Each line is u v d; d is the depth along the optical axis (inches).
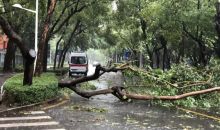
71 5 1533.0
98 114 664.4
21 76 1082.7
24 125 534.6
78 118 612.1
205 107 808.9
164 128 546.6
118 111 712.4
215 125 582.9
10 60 1952.5
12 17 1547.7
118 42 2496.3
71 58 1925.4
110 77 1910.7
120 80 1628.9
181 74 847.7
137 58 2186.3
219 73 917.2
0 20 642.8
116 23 1955.0
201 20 1267.2
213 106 831.1
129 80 804.0
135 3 1801.2
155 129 536.7
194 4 1291.8
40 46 994.1
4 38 2637.8
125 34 2214.6
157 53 2308.1
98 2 1593.3
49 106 741.9
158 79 738.8
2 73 1788.9
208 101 840.9
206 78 900.0
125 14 1836.9
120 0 1788.9
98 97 948.0
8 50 1937.7
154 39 1966.0
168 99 461.1
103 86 1300.4
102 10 1668.3
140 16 1727.4
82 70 1902.1
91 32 2361.0
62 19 1876.2
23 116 609.9
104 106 781.3
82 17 1795.0
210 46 1417.3
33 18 1753.2
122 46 2410.2
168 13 1312.7
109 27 2177.7
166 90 754.2
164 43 1916.8
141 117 644.7
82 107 749.9
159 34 1765.5
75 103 815.7
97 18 1943.9
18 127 518.9
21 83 783.1
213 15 1245.1
